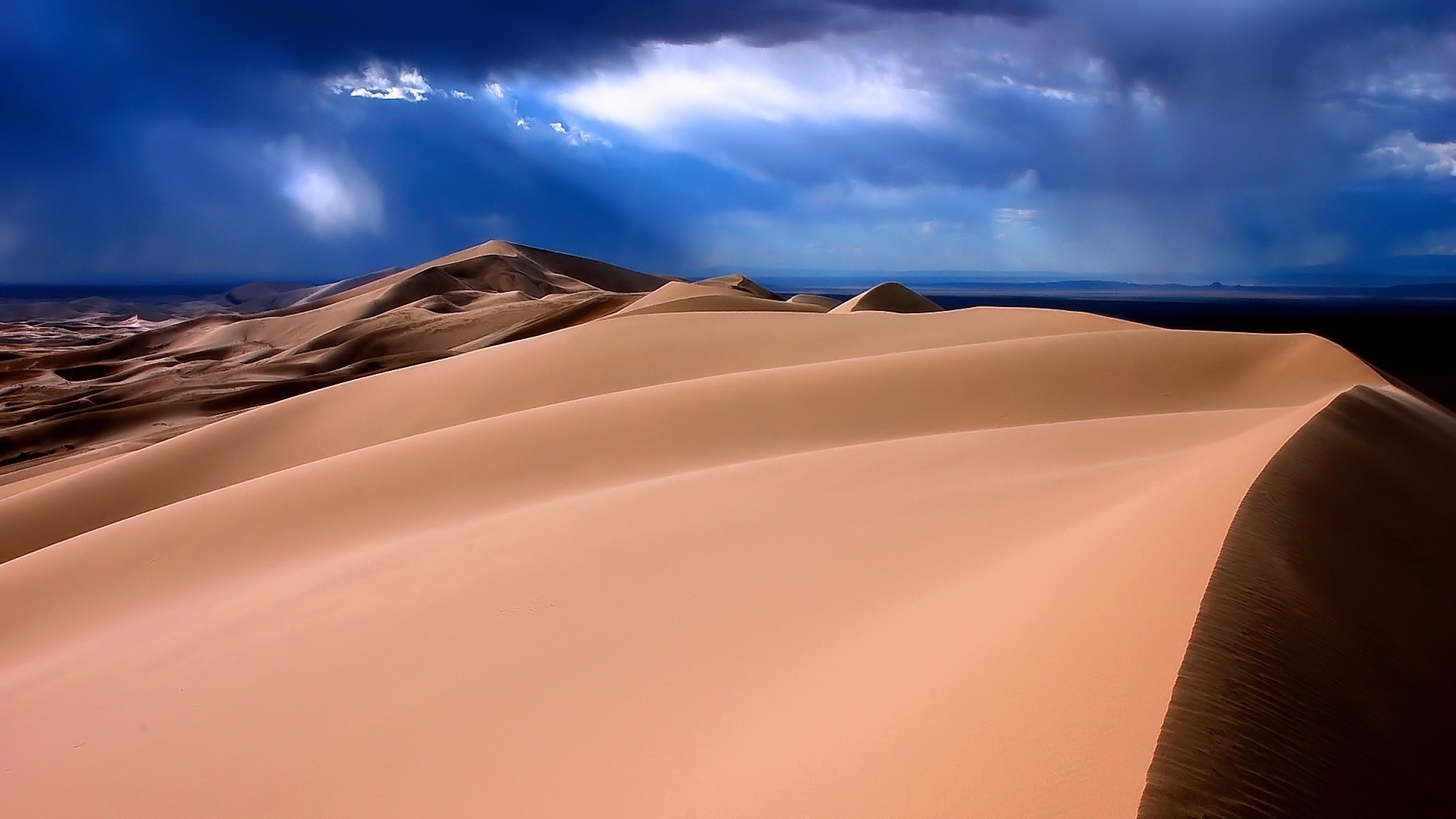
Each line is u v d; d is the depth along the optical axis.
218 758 5.09
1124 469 7.89
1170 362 17.28
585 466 13.91
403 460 14.51
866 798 2.67
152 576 11.57
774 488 9.42
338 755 4.79
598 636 5.76
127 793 4.94
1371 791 2.48
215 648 7.23
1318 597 3.50
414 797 4.16
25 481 29.95
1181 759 2.12
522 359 28.78
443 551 8.84
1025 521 6.54
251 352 85.56
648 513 8.91
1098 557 4.32
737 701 4.30
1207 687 2.47
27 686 7.63
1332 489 4.98
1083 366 17.19
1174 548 3.90
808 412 15.62
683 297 62.69
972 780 2.46
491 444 14.89
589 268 186.50
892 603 5.23
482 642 6.06
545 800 3.78
